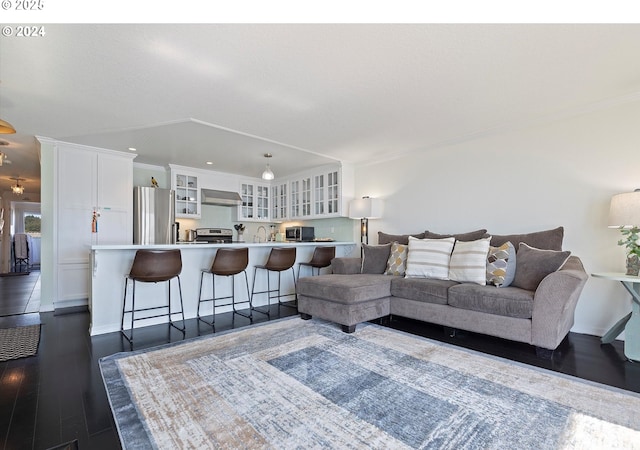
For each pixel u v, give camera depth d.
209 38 1.98
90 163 4.38
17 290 5.54
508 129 3.62
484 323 2.72
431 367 2.26
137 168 5.41
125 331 3.13
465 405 1.76
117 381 2.04
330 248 4.63
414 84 2.61
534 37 1.99
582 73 2.44
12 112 3.14
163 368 2.24
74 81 2.50
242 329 3.16
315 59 2.23
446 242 3.56
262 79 2.51
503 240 3.35
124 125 3.52
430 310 3.09
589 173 3.08
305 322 3.42
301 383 2.01
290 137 4.00
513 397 1.85
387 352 2.54
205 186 5.98
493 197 3.77
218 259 3.50
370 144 4.32
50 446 1.44
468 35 1.97
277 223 7.36
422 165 4.54
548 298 2.41
